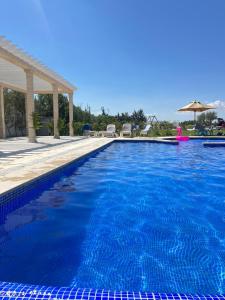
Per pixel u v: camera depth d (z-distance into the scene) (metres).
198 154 11.44
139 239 3.21
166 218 3.98
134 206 4.55
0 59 11.81
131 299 1.60
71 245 3.04
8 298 1.60
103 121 30.92
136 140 16.69
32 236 3.28
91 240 3.18
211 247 3.00
